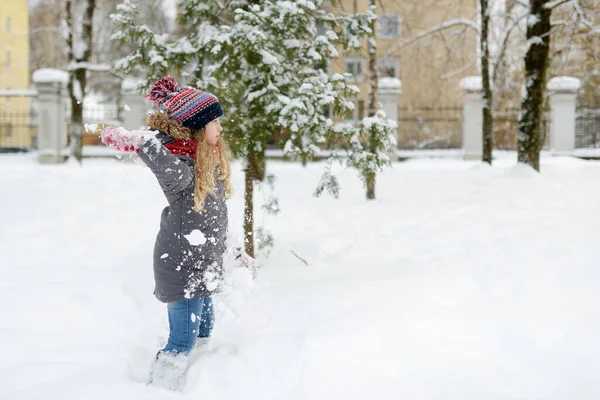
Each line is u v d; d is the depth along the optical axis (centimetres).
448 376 313
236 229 703
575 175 986
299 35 550
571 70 1916
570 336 338
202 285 311
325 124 521
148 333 399
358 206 852
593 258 476
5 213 821
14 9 3266
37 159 1778
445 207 798
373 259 578
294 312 404
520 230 625
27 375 312
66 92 1745
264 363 330
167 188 302
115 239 662
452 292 426
